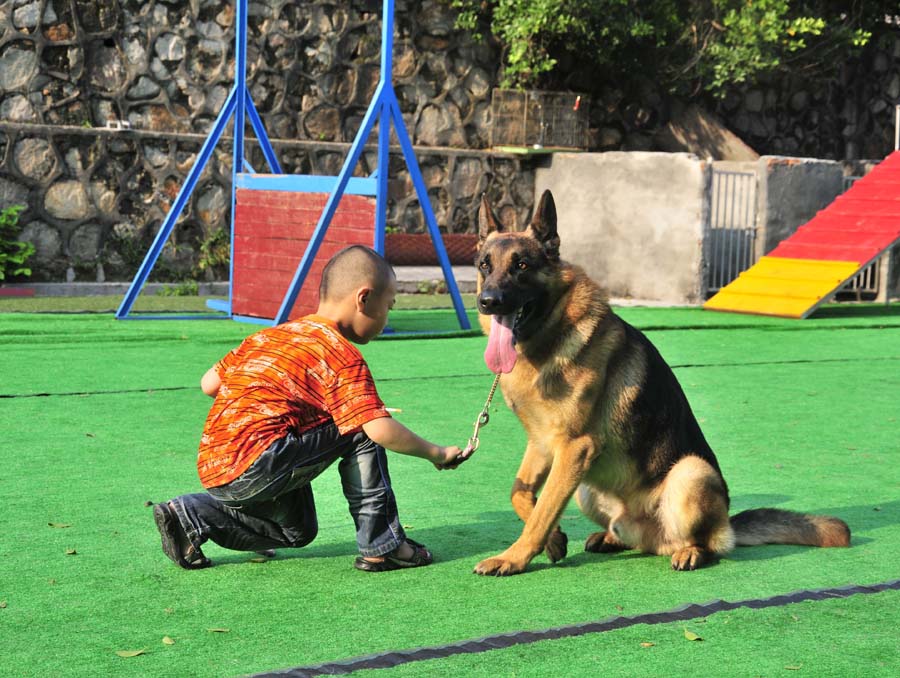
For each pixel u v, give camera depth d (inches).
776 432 271.6
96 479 206.5
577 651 124.5
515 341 162.2
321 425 153.9
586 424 161.6
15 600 140.2
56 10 580.7
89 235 586.6
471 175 713.6
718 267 652.1
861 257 558.6
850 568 163.2
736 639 129.4
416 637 129.1
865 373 373.4
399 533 157.5
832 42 783.1
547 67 708.0
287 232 456.1
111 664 118.7
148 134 596.4
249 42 637.9
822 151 867.4
